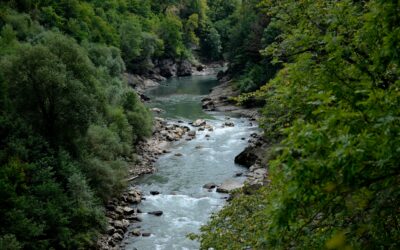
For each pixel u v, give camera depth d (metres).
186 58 117.44
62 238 22.27
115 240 25.22
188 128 50.28
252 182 31.14
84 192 25.38
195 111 60.97
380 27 7.23
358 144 5.34
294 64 10.95
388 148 5.14
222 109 61.16
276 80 11.85
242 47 77.31
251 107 60.47
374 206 5.82
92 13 87.38
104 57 68.44
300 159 5.58
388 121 5.20
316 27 12.34
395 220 6.30
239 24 86.00
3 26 57.78
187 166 38.00
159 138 46.59
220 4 155.50
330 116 5.95
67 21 77.00
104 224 25.64
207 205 30.00
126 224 27.17
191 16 127.81
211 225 14.83
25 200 22.03
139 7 121.19
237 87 68.94
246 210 14.59
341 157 5.09
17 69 28.02
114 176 29.78
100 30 86.81
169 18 117.12
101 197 28.69
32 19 69.00
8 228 20.45
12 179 22.88
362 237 6.22
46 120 28.81
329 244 5.54
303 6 13.16
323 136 5.53
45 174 24.58
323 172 5.32
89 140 31.44
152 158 40.31
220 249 12.80
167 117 57.28
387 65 7.52
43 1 75.44
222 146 43.47
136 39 94.50
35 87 28.09
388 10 6.22
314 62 10.55
